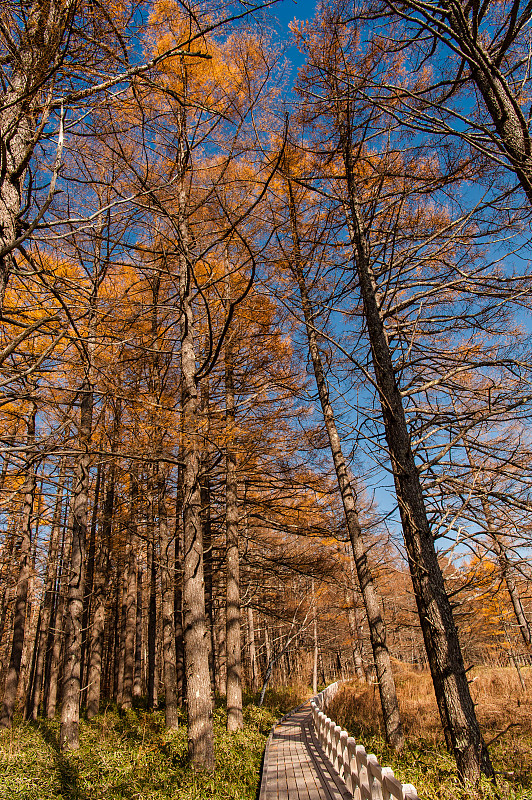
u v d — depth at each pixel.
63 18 2.74
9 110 3.15
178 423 6.63
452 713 4.91
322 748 8.66
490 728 8.06
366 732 8.74
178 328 10.12
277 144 7.41
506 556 5.75
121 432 7.24
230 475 11.54
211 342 6.79
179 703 13.97
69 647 8.21
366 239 7.11
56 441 4.33
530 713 8.39
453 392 6.93
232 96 6.44
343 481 9.51
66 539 15.19
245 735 9.32
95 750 7.34
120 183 5.85
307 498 12.36
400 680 16.03
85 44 3.06
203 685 6.41
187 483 7.35
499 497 5.68
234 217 6.96
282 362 10.91
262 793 5.59
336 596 19.98
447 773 5.00
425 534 5.58
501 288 5.62
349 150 6.29
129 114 4.68
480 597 5.85
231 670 10.36
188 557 7.02
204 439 6.94
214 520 12.43
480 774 4.55
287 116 4.88
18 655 11.58
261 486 11.93
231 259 8.77
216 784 5.67
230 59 6.05
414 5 3.90
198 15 3.73
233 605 10.87
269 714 13.77
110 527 13.28
